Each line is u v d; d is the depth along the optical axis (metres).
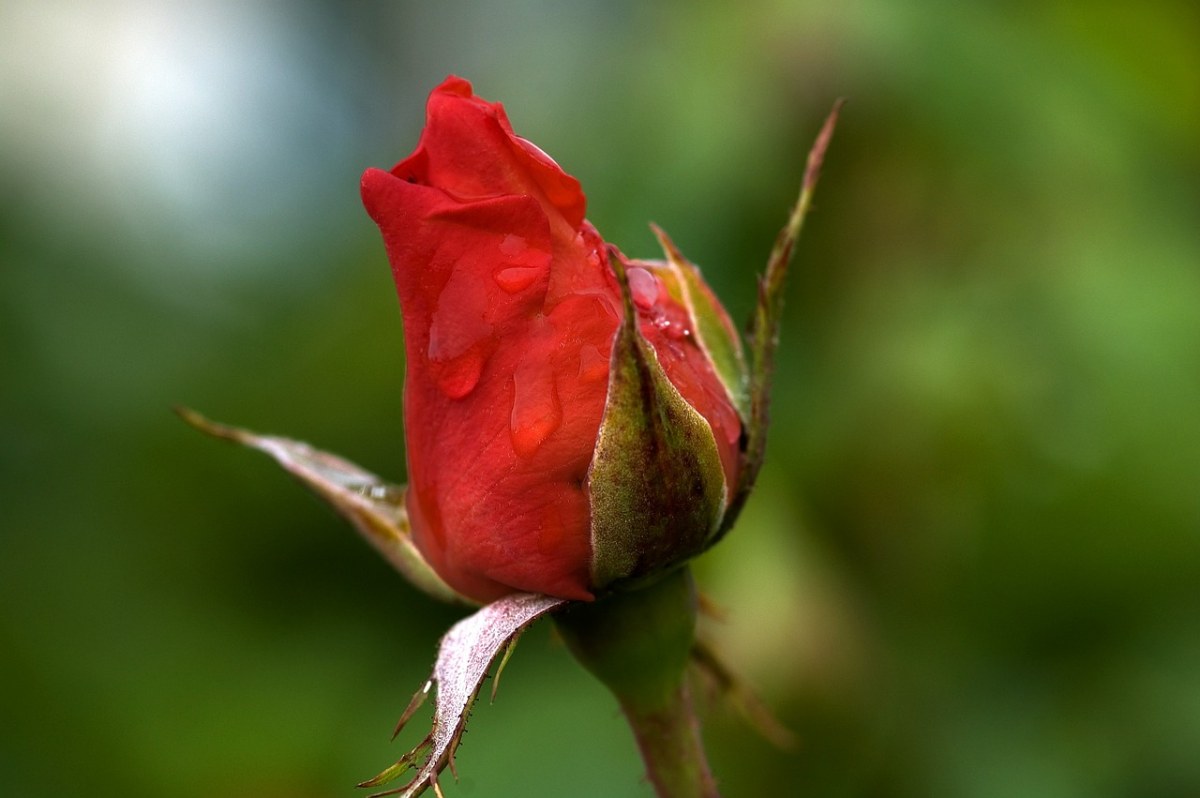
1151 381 0.35
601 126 0.39
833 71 0.35
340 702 0.39
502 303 0.23
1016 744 0.35
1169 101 0.39
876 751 0.34
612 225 0.37
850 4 0.36
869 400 0.35
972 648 0.36
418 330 0.24
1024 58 0.37
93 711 0.38
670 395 0.24
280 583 0.41
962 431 0.35
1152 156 0.39
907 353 0.35
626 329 0.23
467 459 0.24
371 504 0.25
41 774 0.37
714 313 0.25
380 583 0.41
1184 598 0.36
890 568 0.36
